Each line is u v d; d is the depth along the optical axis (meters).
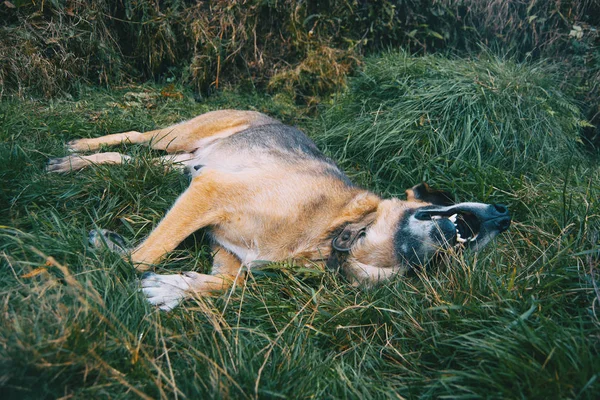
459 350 0.89
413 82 1.77
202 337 0.89
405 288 1.08
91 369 0.75
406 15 2.22
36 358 0.72
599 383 0.77
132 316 0.89
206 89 2.05
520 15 2.24
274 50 2.16
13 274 0.91
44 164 1.31
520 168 1.57
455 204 1.13
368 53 2.20
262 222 1.15
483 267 1.08
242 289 1.07
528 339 0.84
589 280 0.99
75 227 1.11
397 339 0.96
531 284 1.03
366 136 1.64
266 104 1.96
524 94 1.72
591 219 1.23
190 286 1.04
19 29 1.72
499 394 0.78
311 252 1.16
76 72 1.82
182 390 0.78
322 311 1.00
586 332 0.88
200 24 2.02
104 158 1.37
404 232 1.12
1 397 0.69
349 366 0.90
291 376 0.84
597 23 2.22
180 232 1.13
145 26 1.99
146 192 1.29
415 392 0.86
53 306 0.83
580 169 1.61
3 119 1.43
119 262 1.02
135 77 2.01
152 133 1.52
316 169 1.25
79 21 1.84
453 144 1.55
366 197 1.22
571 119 1.80
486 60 1.92
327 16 2.15
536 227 1.27
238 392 0.79
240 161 1.28
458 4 2.22
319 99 2.03
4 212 1.10
